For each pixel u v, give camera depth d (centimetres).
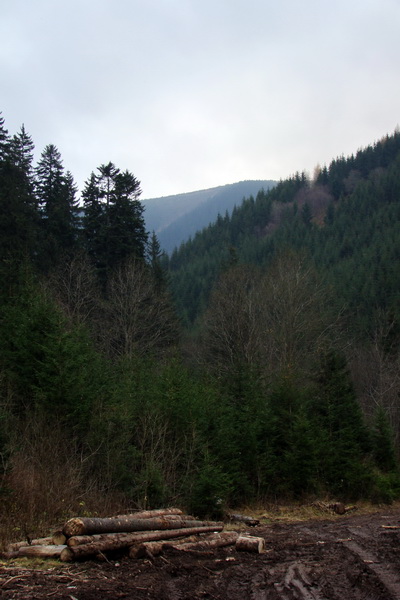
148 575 698
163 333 3431
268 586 673
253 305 3253
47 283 2688
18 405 1523
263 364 2992
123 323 3041
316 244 8712
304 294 3281
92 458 1427
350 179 14812
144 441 1491
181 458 1564
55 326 1588
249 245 9050
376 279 6531
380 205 10850
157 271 3916
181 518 1025
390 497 2108
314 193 13825
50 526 992
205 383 1997
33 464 1241
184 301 6612
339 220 10044
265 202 12600
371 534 1122
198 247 10650
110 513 1233
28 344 1542
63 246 3562
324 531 1210
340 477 2109
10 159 3291
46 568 707
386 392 3619
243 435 1878
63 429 1451
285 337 3027
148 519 916
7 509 995
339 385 2528
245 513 1611
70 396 1446
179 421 1616
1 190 2934
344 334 4178
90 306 3147
